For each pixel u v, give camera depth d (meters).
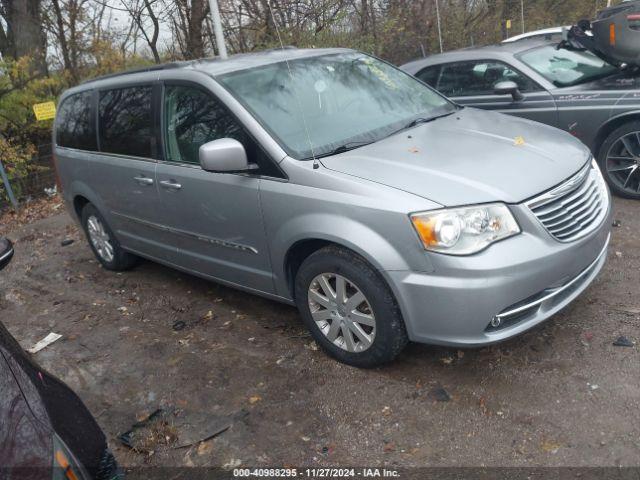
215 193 4.16
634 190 5.86
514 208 3.25
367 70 4.79
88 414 2.53
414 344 3.95
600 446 2.90
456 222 3.16
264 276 4.13
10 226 9.01
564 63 6.57
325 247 3.65
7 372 2.25
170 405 3.74
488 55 6.69
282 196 3.73
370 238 3.35
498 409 3.25
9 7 12.81
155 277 5.84
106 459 2.47
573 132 6.06
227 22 11.63
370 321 3.55
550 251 3.26
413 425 3.23
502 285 3.13
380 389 3.56
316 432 3.29
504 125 4.27
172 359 4.26
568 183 3.51
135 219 5.17
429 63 7.18
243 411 3.56
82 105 5.65
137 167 4.84
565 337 3.77
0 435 2.04
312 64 4.58
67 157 5.86
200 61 4.73
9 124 10.39
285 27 11.09
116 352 4.50
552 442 2.97
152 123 4.70
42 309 5.53
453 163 3.55
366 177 3.46
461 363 3.68
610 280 4.39
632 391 3.22
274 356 4.08
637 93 5.67
